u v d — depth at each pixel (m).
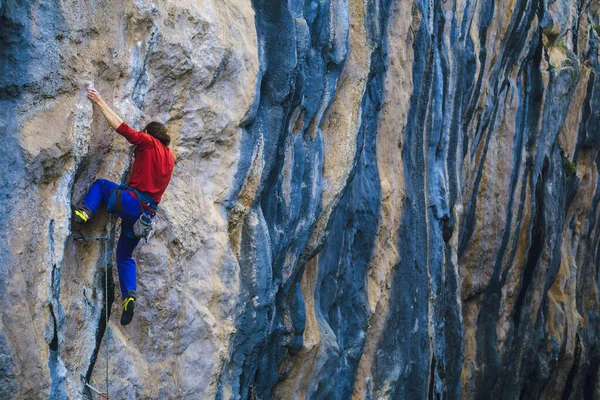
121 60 10.55
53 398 9.43
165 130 10.54
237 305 13.45
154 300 11.66
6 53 9.12
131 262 10.45
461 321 23.94
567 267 32.75
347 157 16.58
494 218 26.66
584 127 33.19
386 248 19.27
